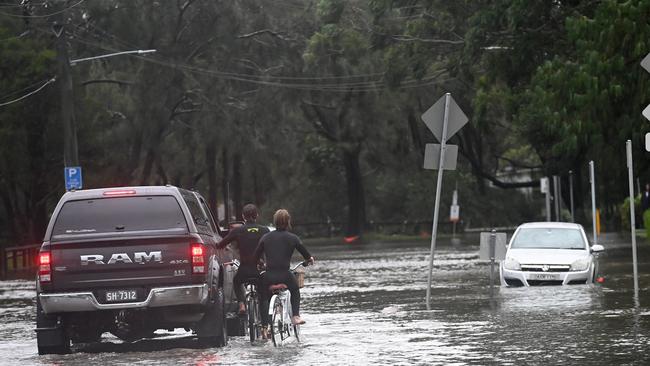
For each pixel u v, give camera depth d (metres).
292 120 158.50
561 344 33.66
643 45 71.50
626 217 142.38
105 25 123.62
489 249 51.81
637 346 32.66
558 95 77.06
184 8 127.62
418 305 50.56
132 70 127.44
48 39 117.75
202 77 132.12
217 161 168.25
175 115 136.38
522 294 54.16
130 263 35.31
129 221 36.44
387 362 30.77
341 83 151.62
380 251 122.62
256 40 142.50
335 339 37.22
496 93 100.62
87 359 34.09
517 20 89.75
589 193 177.25
